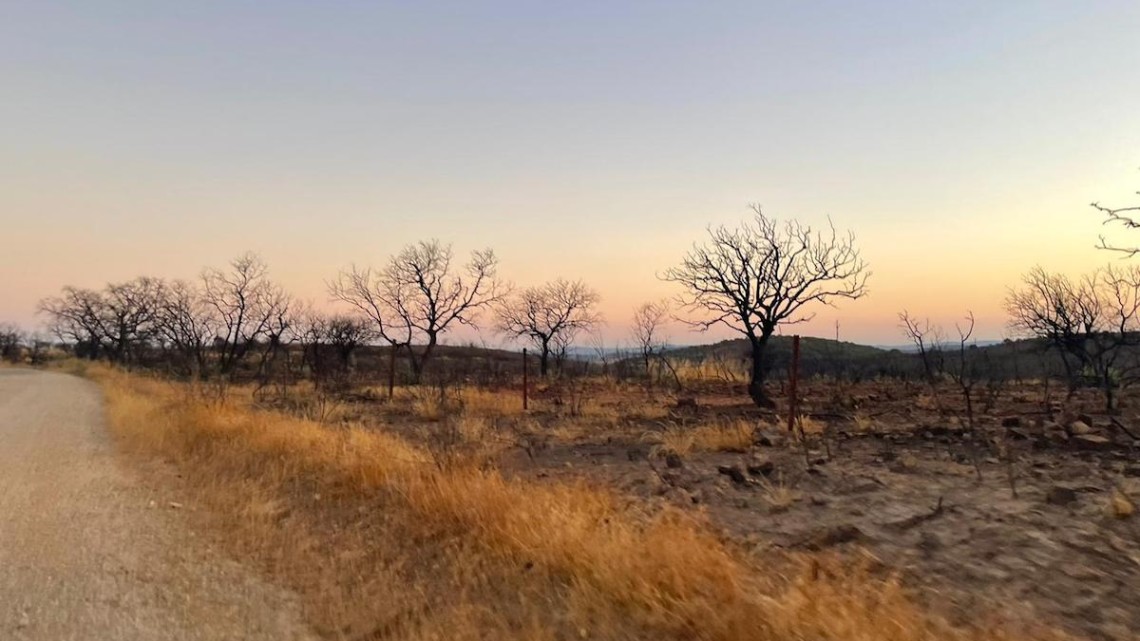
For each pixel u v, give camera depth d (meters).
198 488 8.83
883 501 7.32
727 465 9.48
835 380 24.66
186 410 14.79
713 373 27.64
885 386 22.61
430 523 6.69
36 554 6.32
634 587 4.86
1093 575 5.04
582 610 4.72
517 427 14.61
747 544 6.17
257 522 7.22
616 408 17.61
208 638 4.58
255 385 29.00
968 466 8.88
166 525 7.27
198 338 41.19
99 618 4.88
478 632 4.58
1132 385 19.56
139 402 19.23
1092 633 4.27
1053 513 6.52
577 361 39.75
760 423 12.77
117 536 6.88
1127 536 5.78
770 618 4.23
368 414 17.83
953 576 5.23
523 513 6.07
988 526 6.22
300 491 8.49
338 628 4.75
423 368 37.59
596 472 9.55
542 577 5.33
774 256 17.89
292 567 5.92
